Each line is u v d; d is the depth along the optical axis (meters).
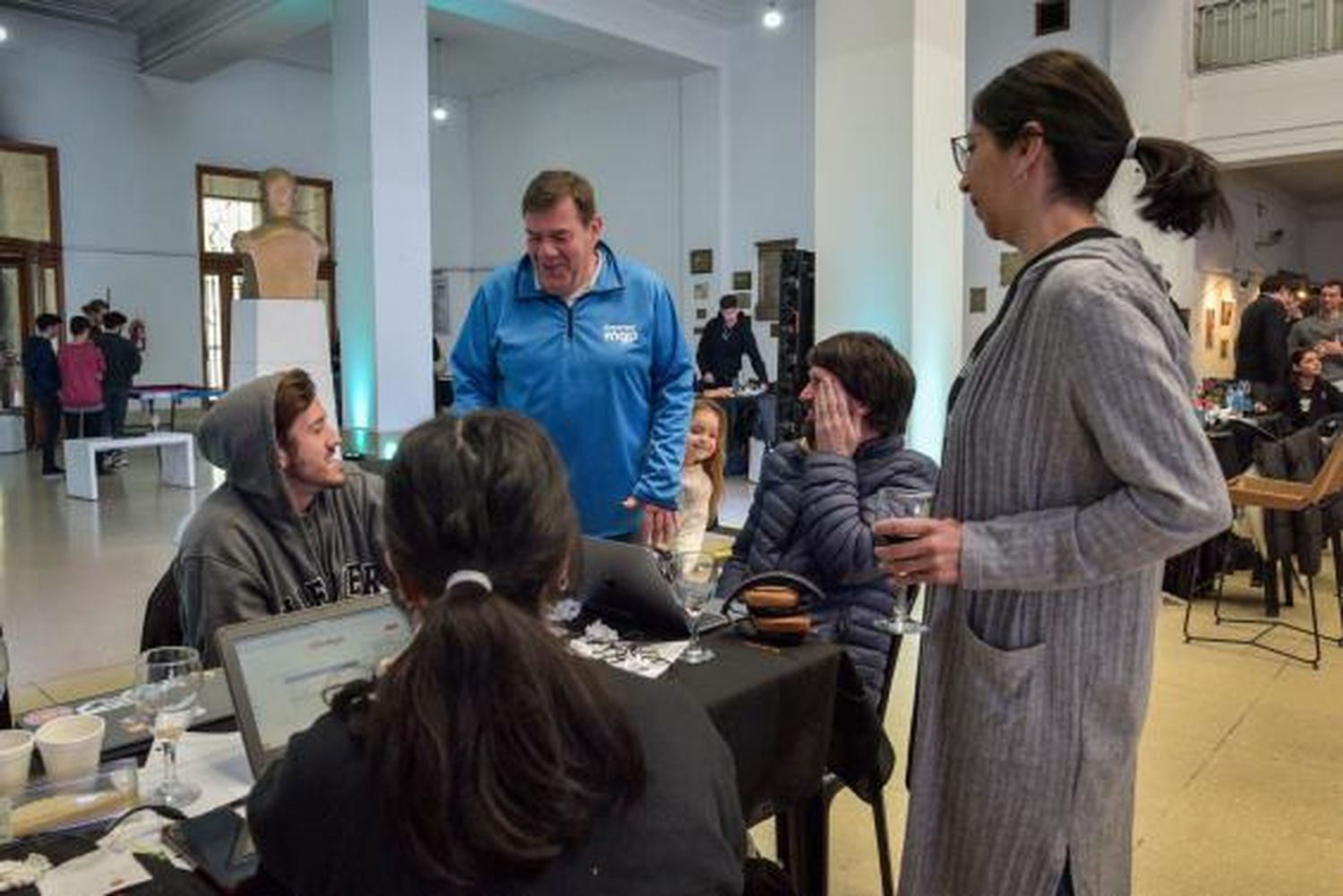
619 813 0.75
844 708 1.75
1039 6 9.13
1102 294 1.08
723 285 11.31
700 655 1.63
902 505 1.31
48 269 11.19
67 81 11.17
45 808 1.15
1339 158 9.46
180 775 1.30
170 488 8.47
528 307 2.51
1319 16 8.16
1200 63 8.76
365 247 8.59
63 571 5.36
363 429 8.76
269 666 1.32
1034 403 1.16
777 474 2.24
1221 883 2.35
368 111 8.42
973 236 9.54
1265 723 3.29
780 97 10.70
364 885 0.74
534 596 0.81
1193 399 1.13
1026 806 1.21
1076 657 1.18
